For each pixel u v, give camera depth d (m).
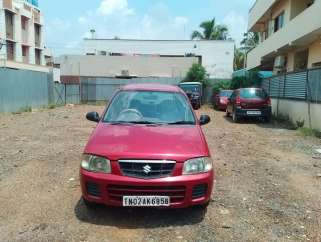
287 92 16.55
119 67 38.81
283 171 7.07
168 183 4.14
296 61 21.11
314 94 13.01
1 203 4.95
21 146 8.97
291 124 15.14
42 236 4.00
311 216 4.77
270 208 5.00
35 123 14.04
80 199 5.12
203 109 26.38
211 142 10.26
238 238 4.08
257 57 27.52
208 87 32.31
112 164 4.22
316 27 14.57
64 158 7.61
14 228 4.18
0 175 6.27
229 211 4.84
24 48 44.12
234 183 6.12
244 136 11.63
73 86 30.45
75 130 12.08
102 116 5.60
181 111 5.68
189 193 4.25
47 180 6.01
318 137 11.45
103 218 4.48
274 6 23.75
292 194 5.65
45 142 9.59
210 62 47.44
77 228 4.20
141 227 4.27
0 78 18.17
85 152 4.47
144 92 6.08
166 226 4.32
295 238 4.13
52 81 25.69
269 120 16.30
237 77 29.41
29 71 21.67
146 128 5.05
